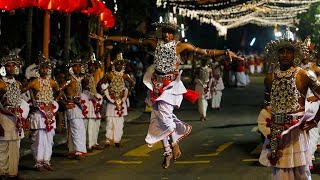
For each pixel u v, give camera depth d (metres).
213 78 24.31
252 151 14.09
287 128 7.84
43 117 11.94
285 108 7.95
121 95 15.05
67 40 17.72
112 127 15.09
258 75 53.25
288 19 41.19
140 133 18.02
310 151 8.06
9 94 10.80
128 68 24.47
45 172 11.95
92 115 14.34
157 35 8.89
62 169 12.27
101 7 16.53
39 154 11.96
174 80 8.88
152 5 27.55
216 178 11.09
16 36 18.31
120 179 11.16
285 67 8.09
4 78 10.82
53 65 12.21
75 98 13.23
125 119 21.20
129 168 12.29
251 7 33.19
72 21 20.94
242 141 15.89
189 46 8.90
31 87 11.91
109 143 15.08
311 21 30.92
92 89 14.39
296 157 7.91
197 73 21.28
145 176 11.41
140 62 29.94
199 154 13.85
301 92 7.96
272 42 8.12
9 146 11.04
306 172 8.08
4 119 10.91
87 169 12.24
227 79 38.91
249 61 53.88
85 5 14.50
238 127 19.08
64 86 13.06
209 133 17.69
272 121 8.03
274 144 7.97
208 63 21.25
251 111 24.20
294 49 7.97
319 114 8.02
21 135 11.11
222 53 8.78
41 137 11.98
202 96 21.09
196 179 11.05
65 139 15.95
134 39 9.20
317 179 10.91
